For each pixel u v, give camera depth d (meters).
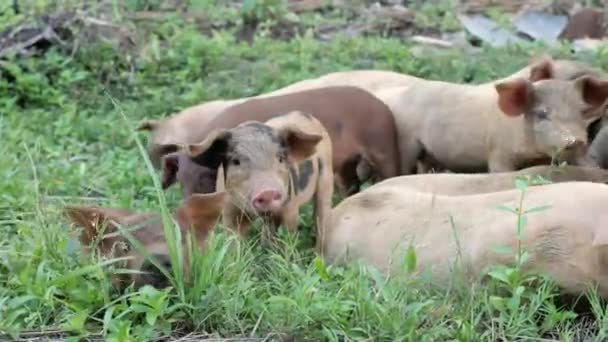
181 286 8.70
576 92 11.52
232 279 9.05
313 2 20.02
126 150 14.12
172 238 8.68
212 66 16.83
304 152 10.43
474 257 9.14
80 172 12.63
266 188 9.88
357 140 12.45
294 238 10.53
